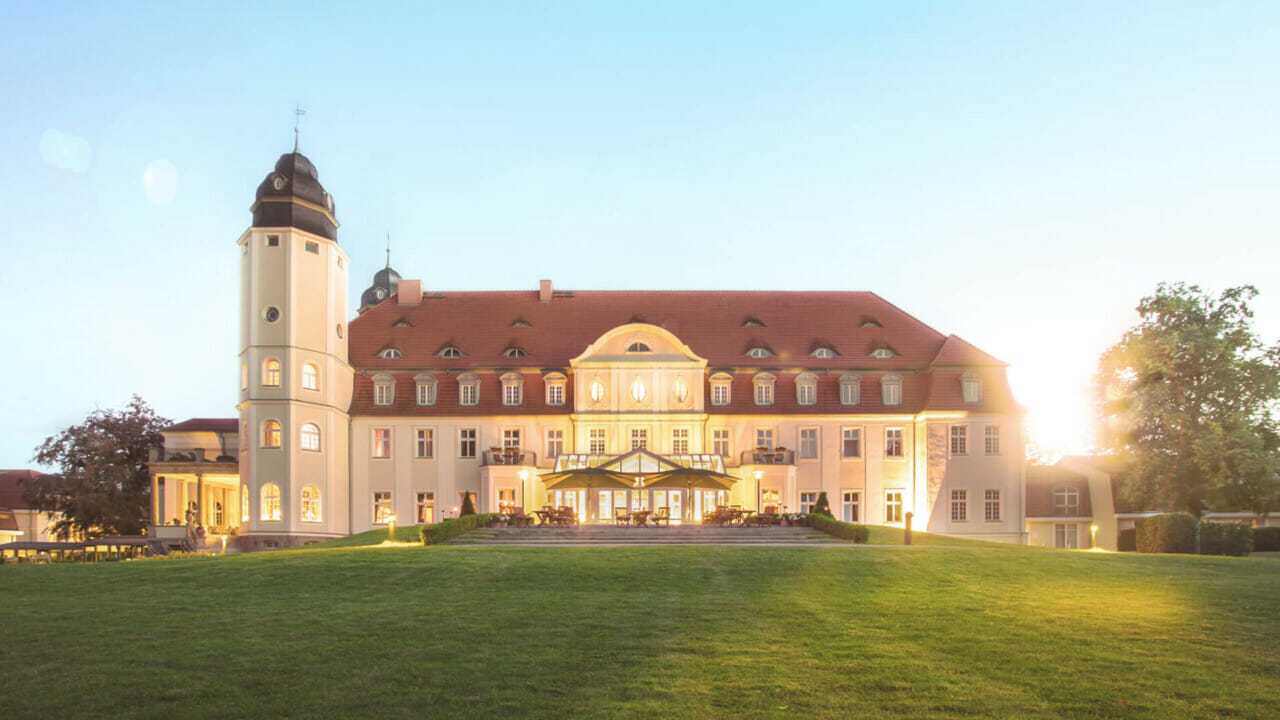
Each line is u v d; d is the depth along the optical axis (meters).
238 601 26.06
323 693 17.28
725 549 36.50
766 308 69.31
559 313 69.06
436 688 17.58
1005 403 63.44
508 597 26.59
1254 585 28.73
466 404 64.69
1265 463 53.72
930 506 62.47
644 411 63.47
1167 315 59.97
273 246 60.28
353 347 66.88
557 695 17.27
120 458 68.56
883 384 64.88
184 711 16.34
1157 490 58.25
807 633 21.94
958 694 17.44
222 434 65.94
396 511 63.66
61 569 32.44
